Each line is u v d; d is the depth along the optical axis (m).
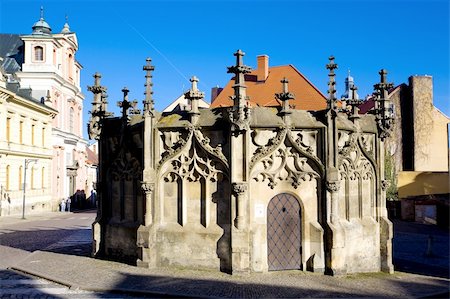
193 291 15.38
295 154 18.56
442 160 56.91
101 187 22.08
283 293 15.27
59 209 71.06
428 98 57.19
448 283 17.34
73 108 80.69
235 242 17.72
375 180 20.36
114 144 21.70
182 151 18.89
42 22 74.56
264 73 46.16
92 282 16.62
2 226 41.94
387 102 20.62
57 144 71.81
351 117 19.75
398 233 35.12
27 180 61.09
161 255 19.05
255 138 18.33
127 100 20.81
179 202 19.08
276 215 18.58
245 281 16.78
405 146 57.78
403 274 19.17
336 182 18.23
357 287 16.39
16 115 57.94
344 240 18.36
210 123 18.61
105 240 21.91
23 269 19.11
